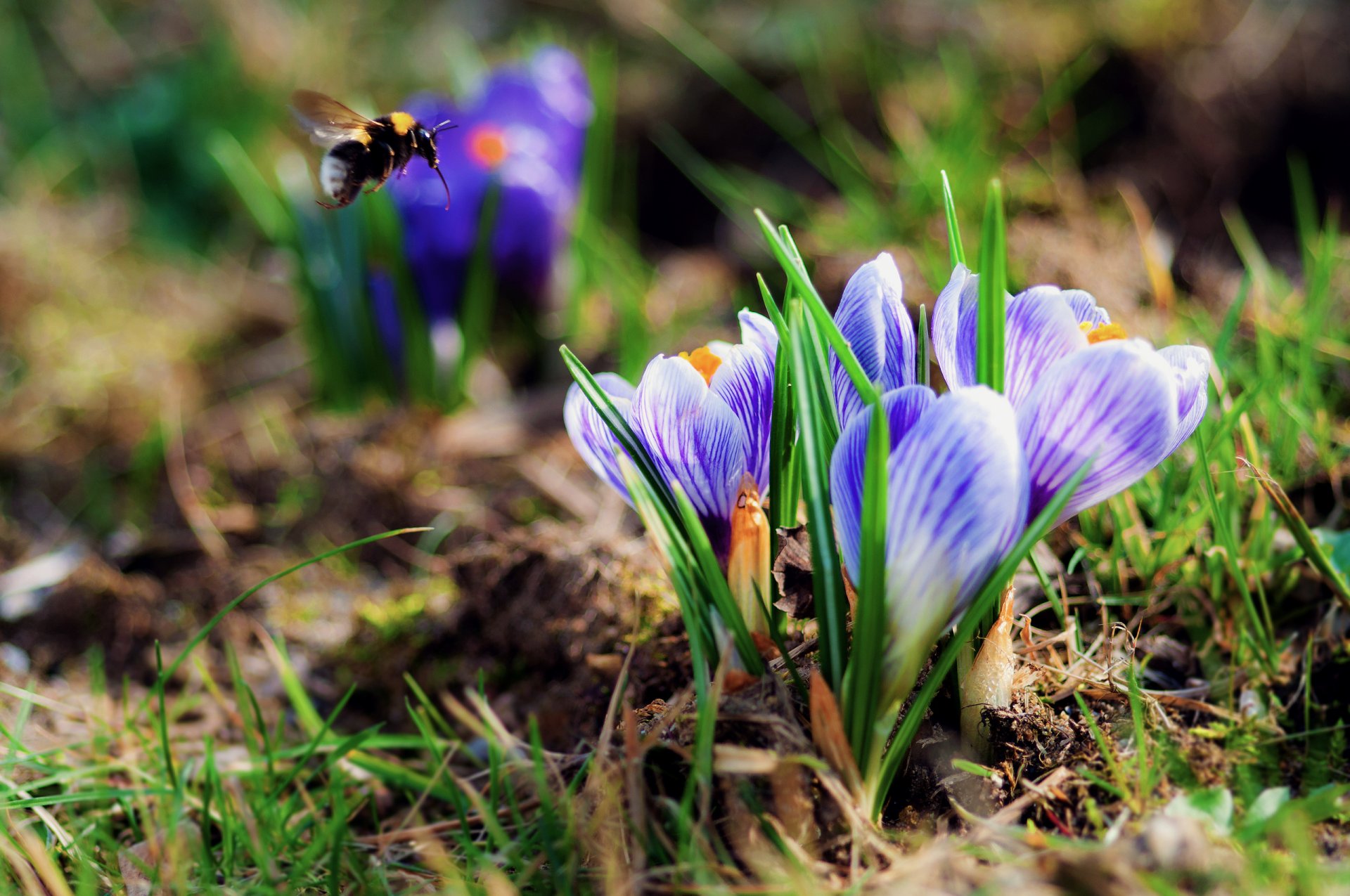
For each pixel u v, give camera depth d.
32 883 0.54
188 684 0.64
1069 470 0.50
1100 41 0.96
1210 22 0.96
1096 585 0.58
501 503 0.70
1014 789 0.52
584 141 0.83
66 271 0.97
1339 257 0.68
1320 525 0.60
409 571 0.68
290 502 0.74
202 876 0.54
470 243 0.77
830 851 0.50
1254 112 0.93
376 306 0.77
